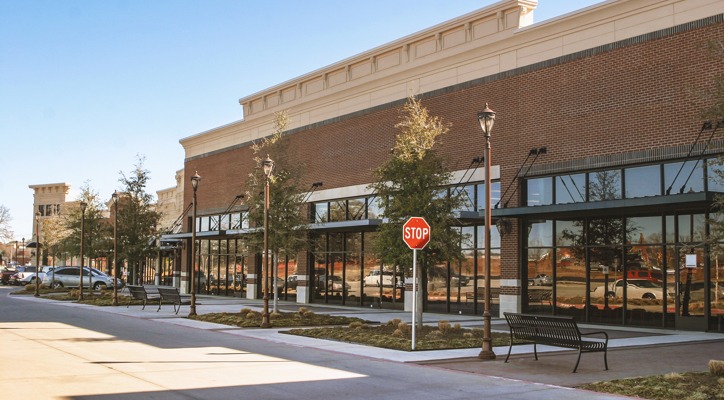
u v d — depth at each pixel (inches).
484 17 1096.8
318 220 1439.5
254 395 400.2
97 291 1715.1
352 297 1339.8
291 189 1070.4
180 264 2034.9
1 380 429.7
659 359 565.9
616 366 527.8
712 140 782.5
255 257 1627.7
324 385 437.1
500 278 1027.9
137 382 432.1
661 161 838.5
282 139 1143.0
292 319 910.4
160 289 1111.6
